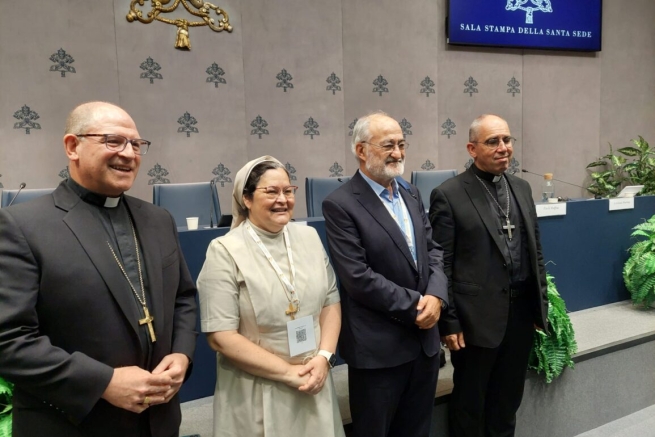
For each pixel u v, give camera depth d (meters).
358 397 1.64
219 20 4.16
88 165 1.11
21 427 1.08
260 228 1.45
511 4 4.89
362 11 4.56
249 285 1.36
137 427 1.16
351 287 1.56
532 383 2.35
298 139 4.48
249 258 1.40
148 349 1.17
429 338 1.67
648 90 5.62
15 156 3.70
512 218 1.94
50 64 3.72
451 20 4.73
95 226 1.14
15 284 1.01
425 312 1.57
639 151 5.16
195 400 2.24
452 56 4.89
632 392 2.70
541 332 2.31
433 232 1.94
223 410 1.39
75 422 1.05
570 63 5.29
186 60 4.09
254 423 1.35
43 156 3.78
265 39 4.30
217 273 1.38
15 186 3.72
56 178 3.84
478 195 1.91
